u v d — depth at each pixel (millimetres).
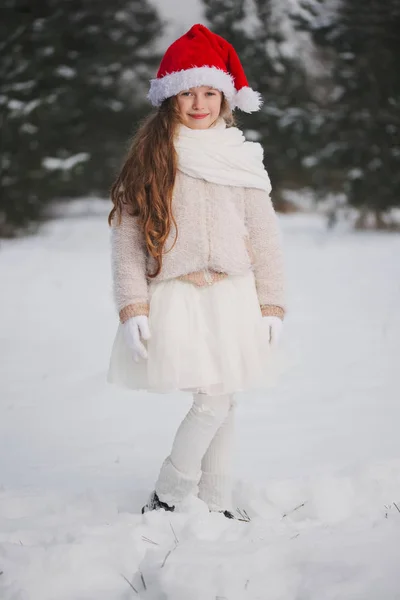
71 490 3285
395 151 15562
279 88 16750
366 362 5500
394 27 14984
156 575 2213
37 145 15922
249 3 16219
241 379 2691
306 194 22141
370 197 15688
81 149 18125
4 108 15586
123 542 2471
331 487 2967
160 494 2896
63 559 2363
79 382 5184
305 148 16375
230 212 2785
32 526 2820
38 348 6250
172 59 2879
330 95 16797
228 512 2904
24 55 16000
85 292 9172
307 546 2322
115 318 7504
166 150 2773
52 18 16000
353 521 2611
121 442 3979
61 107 15969
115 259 2820
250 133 16844
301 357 5668
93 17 16875
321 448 3717
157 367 2660
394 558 2215
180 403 4660
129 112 18875
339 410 4371
